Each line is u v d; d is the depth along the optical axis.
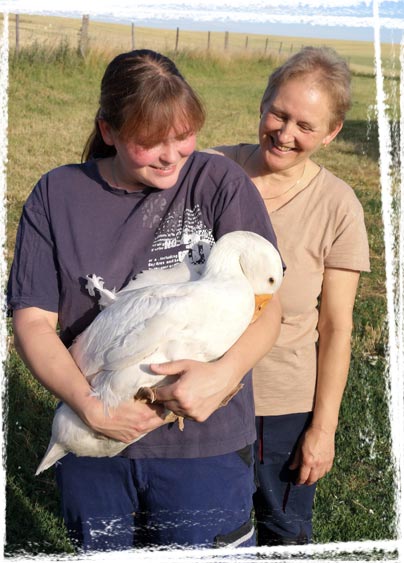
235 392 2.26
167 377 2.19
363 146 12.95
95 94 16.02
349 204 3.06
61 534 3.89
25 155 10.95
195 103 2.12
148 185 2.30
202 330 2.17
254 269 2.31
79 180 2.41
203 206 2.40
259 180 3.20
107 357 2.21
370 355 5.81
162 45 21.25
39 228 2.42
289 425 3.15
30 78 16.03
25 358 2.35
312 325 3.15
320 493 4.27
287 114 2.97
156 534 2.45
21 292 2.42
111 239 2.38
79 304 2.41
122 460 2.41
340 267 3.07
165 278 2.34
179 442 2.37
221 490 2.40
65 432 2.33
